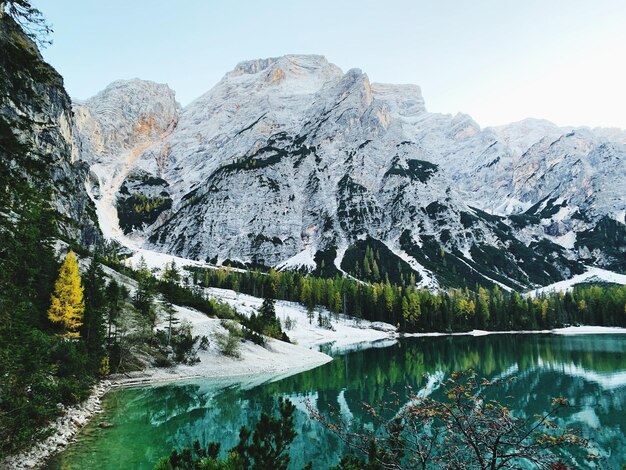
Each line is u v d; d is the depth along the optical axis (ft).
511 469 36.01
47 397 100.68
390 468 39.04
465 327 553.64
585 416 133.08
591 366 237.25
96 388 159.43
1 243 61.62
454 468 36.65
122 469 82.33
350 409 142.41
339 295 577.43
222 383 194.70
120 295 231.30
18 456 80.74
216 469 34.73
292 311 547.49
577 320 595.47
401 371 230.07
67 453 90.43
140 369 202.59
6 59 51.90
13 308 77.30
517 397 159.22
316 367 250.78
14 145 55.52
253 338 285.64
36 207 61.36
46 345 108.99
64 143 492.54
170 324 237.66
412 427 39.17
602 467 75.66
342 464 41.63
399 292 597.11
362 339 466.70
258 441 41.42
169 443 102.22
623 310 566.77
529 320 559.79
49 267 173.47
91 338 176.76
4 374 81.71
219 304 372.38
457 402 36.96
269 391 175.83
